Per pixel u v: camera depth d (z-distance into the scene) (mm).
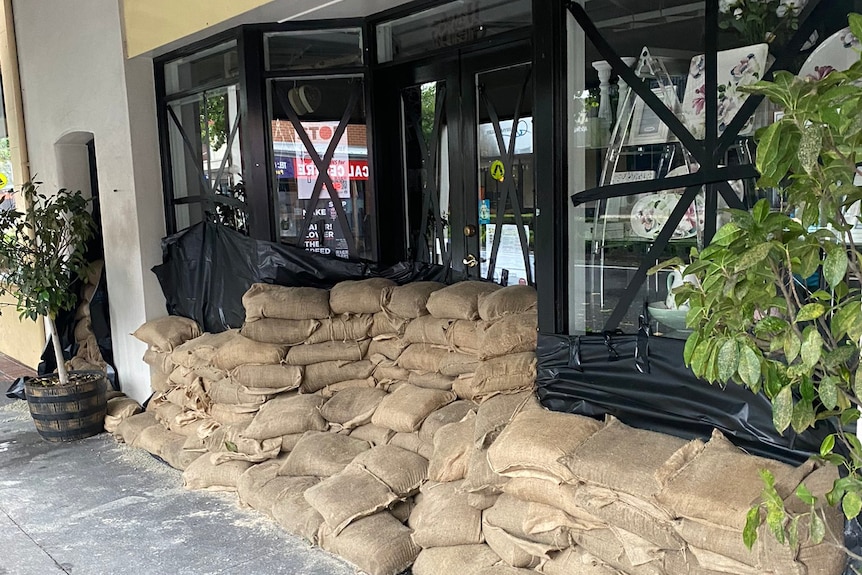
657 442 2318
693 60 2480
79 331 5945
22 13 6250
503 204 3736
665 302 2609
